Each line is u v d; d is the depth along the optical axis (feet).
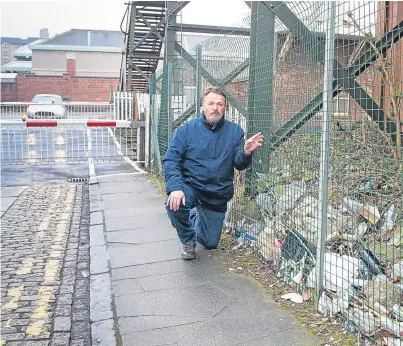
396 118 12.00
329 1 10.64
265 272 13.67
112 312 11.59
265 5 14.62
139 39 60.23
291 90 13.23
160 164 31.17
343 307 10.42
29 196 26.50
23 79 129.08
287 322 10.72
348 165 12.09
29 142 48.26
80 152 42.55
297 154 13.03
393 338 9.09
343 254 11.79
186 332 10.47
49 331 11.02
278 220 13.89
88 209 23.53
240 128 15.11
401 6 11.91
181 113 25.45
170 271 14.14
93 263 15.11
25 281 14.11
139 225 19.52
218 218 15.39
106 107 50.11
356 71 12.30
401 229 11.24
